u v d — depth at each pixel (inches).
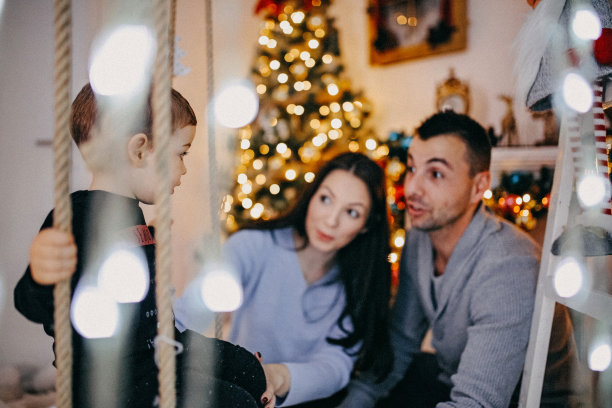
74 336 27.2
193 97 89.4
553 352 46.2
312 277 54.4
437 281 53.6
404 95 107.7
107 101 29.7
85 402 27.4
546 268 38.8
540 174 79.7
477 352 45.4
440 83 101.9
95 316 26.6
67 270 20.8
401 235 85.0
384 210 52.9
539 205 78.1
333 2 111.3
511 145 86.2
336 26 113.8
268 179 94.0
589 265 40.5
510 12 91.9
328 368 48.0
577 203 41.2
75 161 59.0
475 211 52.5
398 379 57.4
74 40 58.5
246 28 111.7
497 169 84.3
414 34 104.2
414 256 57.4
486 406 42.8
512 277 47.0
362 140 95.3
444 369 56.4
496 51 93.7
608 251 33.8
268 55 98.0
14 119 58.1
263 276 55.2
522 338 45.4
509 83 91.7
